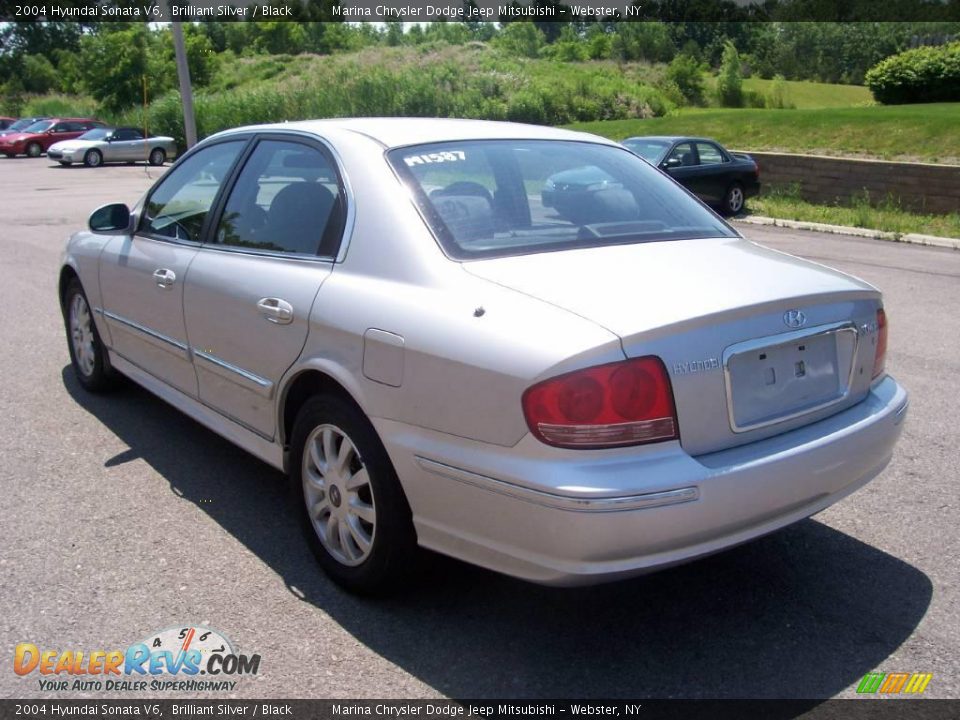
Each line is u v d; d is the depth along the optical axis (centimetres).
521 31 6850
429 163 355
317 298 338
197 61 4638
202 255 419
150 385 491
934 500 422
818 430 303
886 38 8919
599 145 423
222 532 392
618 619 326
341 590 344
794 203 1845
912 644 309
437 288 304
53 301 877
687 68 5781
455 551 295
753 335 288
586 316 274
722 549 280
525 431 265
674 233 364
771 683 288
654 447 267
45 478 449
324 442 342
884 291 959
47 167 3078
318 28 6912
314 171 377
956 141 2011
